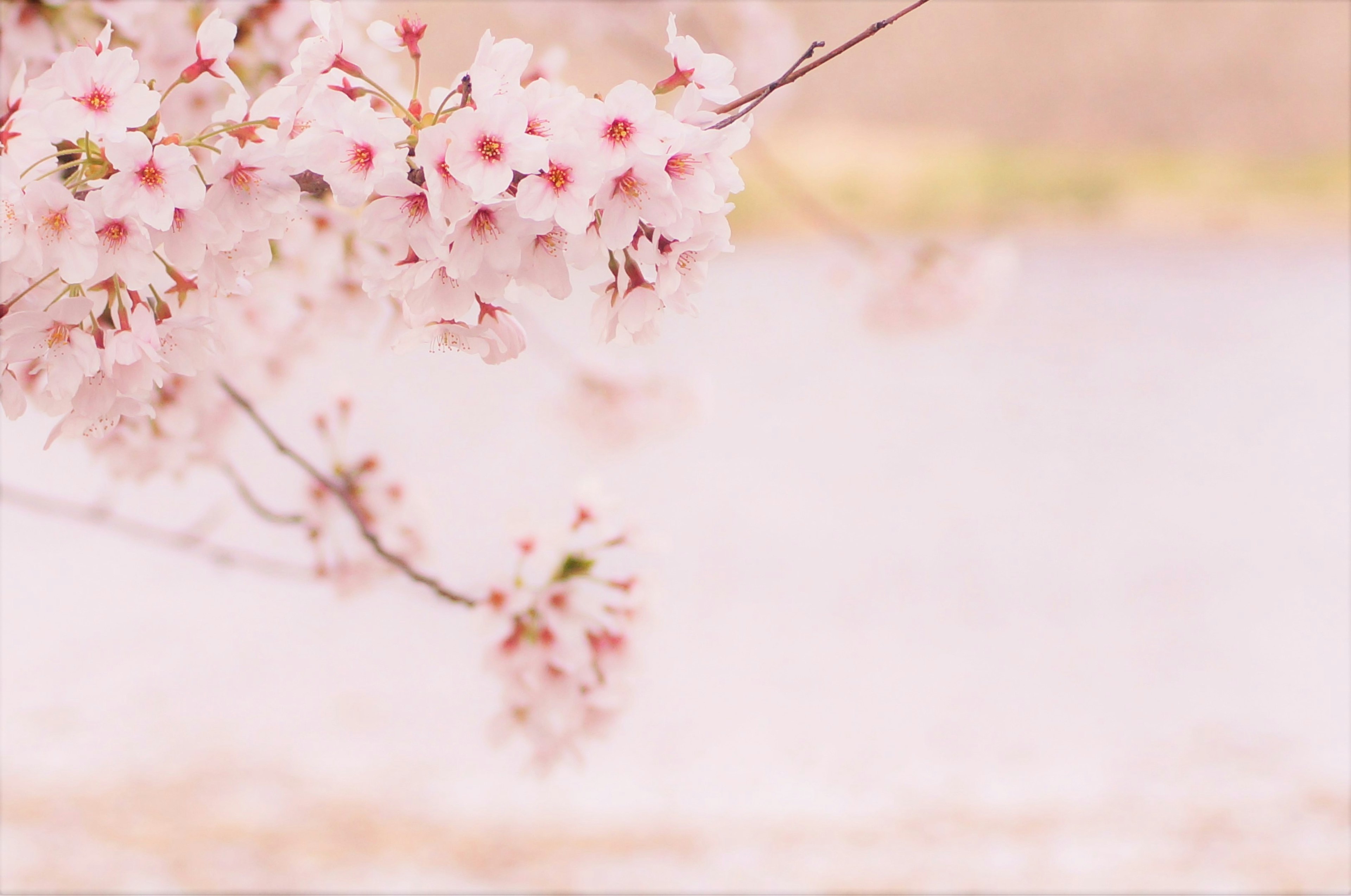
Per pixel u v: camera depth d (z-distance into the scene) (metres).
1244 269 25.25
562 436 4.42
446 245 1.95
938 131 32.25
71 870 5.35
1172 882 5.25
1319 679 7.94
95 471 10.73
